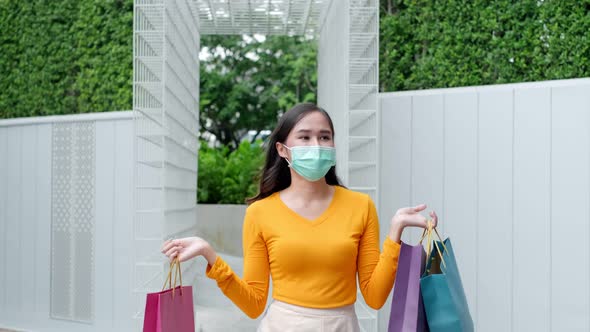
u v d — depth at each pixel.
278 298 2.08
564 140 3.99
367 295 2.09
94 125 5.19
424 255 2.04
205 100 13.84
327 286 2.04
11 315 5.57
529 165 4.11
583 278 3.89
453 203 4.39
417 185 4.52
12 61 6.48
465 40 4.82
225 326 5.07
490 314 4.23
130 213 4.98
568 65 4.42
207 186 9.60
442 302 1.94
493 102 4.27
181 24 4.96
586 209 3.90
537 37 4.55
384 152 4.64
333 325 2.03
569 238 3.95
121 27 6.20
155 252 4.30
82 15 6.29
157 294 1.96
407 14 5.07
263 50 14.10
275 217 2.10
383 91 5.15
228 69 14.57
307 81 13.55
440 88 4.79
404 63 5.09
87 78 6.31
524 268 4.11
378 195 4.62
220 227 8.98
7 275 5.61
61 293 5.31
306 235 2.05
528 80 4.60
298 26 6.90
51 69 6.36
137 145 4.11
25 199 5.55
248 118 14.55
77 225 5.25
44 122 5.45
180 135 4.95
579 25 4.38
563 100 3.99
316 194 2.14
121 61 6.21
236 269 7.32
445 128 4.43
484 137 4.29
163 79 4.06
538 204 4.07
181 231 5.08
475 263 4.29
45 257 5.42
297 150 2.08
